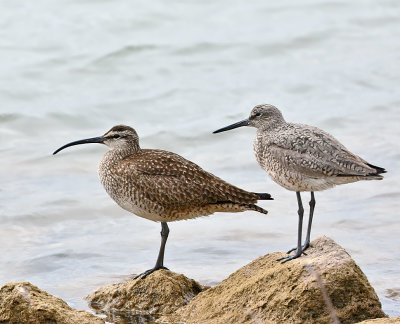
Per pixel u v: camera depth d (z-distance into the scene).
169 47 26.11
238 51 26.34
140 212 13.26
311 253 12.04
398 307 12.33
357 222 16.38
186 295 12.58
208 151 20.69
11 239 16.05
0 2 29.00
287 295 11.06
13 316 10.72
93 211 17.39
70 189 18.47
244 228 16.31
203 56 26.02
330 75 24.94
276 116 13.41
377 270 14.02
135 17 28.28
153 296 12.47
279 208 17.31
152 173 13.02
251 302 11.36
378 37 27.75
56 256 15.12
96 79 24.70
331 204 17.45
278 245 15.45
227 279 12.12
